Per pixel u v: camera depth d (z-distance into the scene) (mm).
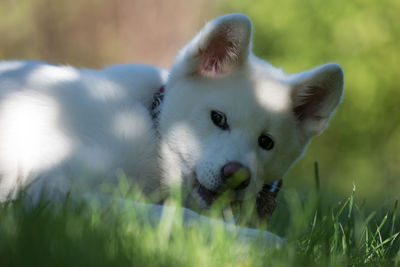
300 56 15383
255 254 2945
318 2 15492
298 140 4504
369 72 15484
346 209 4570
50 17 16672
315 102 4547
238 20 4062
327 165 16609
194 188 4105
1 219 2828
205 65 4176
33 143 3703
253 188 4078
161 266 2545
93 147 3773
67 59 16828
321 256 3146
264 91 4227
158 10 16844
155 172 4145
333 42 15484
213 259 2793
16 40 16500
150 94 4332
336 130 16359
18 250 2416
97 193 3701
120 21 16828
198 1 17031
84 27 16797
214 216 3512
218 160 3967
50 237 2611
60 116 3787
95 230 2793
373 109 15875
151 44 16875
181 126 4109
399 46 15531
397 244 3934
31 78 3977
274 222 4551
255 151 4168
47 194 3367
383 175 16109
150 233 2904
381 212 4859
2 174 3699
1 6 16438
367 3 15516
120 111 3979
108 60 16781
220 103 4098
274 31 15664
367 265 3217
